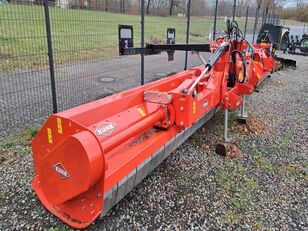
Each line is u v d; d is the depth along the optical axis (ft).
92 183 5.66
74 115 6.29
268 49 27.68
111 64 27.35
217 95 11.23
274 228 7.67
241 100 12.21
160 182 9.25
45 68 20.21
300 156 11.85
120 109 7.74
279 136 13.80
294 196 9.12
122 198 7.55
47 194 6.73
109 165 6.57
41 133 6.47
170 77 10.70
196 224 7.59
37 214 7.41
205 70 9.69
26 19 13.34
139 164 7.27
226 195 8.89
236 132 13.70
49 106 15.35
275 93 22.48
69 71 21.65
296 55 50.98
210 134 13.14
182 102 8.27
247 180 9.81
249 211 8.26
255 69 17.08
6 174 9.05
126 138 6.73
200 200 8.54
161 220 7.63
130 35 15.23
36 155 6.75
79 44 20.04
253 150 12.12
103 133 6.80
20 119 13.42
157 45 13.46
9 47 19.08
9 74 19.10
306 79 28.91
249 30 52.60
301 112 17.83
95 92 18.63
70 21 15.72
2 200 7.91
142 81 18.39
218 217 7.91
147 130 8.45
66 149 5.79
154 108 8.75
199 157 11.07
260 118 16.15
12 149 10.53
